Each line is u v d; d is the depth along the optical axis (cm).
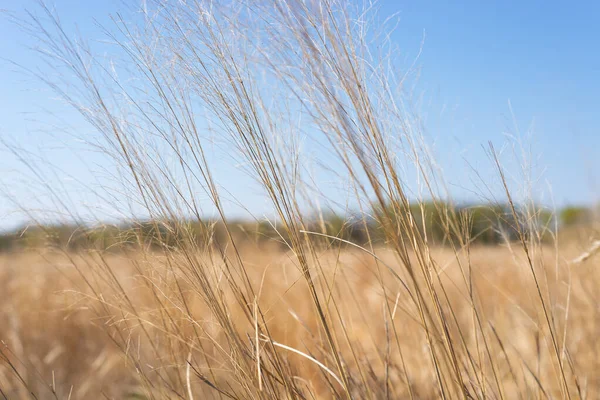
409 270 130
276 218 148
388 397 154
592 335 204
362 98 128
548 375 198
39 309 264
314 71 130
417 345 198
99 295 166
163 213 138
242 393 138
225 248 143
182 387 157
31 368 216
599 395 182
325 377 141
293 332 209
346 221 156
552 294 220
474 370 137
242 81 133
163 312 153
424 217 142
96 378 230
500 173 146
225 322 135
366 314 235
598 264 214
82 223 158
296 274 245
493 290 244
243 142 132
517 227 143
